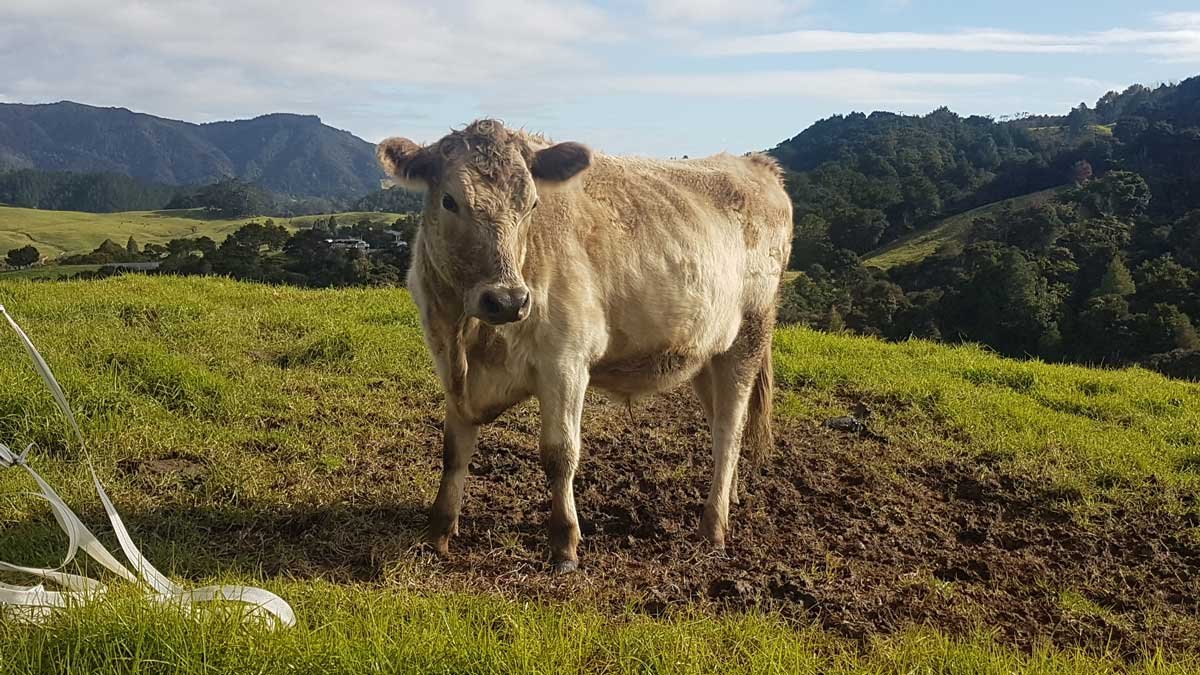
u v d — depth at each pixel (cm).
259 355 890
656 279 549
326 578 480
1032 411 902
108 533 498
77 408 649
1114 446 805
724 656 398
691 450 747
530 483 646
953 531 632
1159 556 604
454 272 465
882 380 974
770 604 481
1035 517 669
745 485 685
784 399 905
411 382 856
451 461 525
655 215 564
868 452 772
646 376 580
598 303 517
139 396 701
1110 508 679
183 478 590
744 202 643
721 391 642
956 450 786
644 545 566
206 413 711
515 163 467
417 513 574
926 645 436
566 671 357
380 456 669
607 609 454
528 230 484
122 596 369
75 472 571
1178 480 741
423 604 417
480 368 503
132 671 319
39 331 845
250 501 561
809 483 695
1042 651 448
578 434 515
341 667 336
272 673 330
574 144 489
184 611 356
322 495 575
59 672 322
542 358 498
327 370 864
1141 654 475
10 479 548
